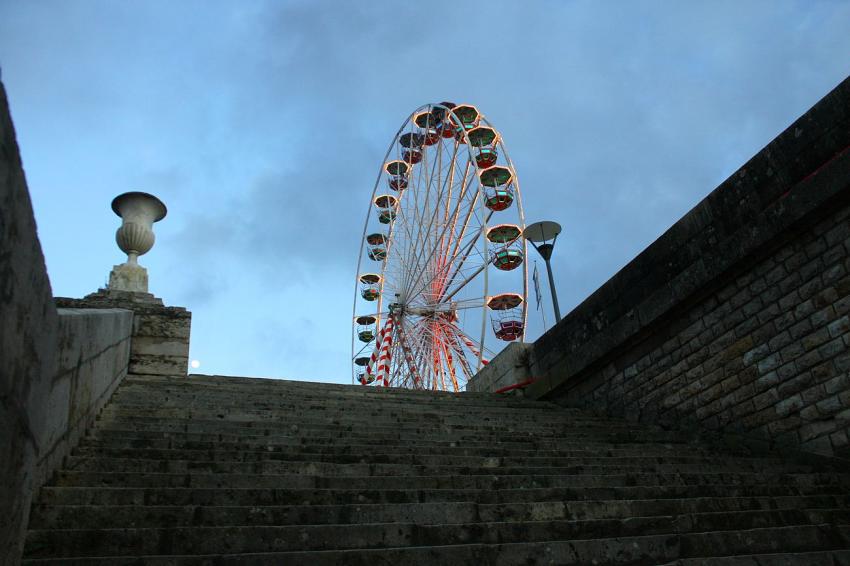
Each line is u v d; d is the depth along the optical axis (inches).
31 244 108.9
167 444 259.3
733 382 397.7
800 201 352.5
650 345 470.9
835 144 341.7
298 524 186.7
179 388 409.1
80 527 169.9
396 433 332.2
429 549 172.6
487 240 1100.5
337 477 224.7
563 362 556.4
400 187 1529.3
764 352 380.2
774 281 377.7
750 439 379.9
